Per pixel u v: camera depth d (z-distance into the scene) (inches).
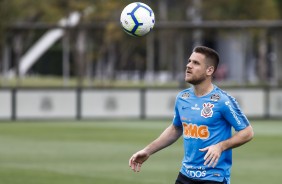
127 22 1064.2
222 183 999.0
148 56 6309.1
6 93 3735.2
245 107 3816.4
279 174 1878.7
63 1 5767.7
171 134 1050.1
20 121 3668.8
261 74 5157.5
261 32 4763.8
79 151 2363.4
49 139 2736.2
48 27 3949.3
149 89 3794.3
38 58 6230.3
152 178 1795.0
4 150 2389.3
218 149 970.7
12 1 4323.3
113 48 5876.0
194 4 6368.1
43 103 3752.5
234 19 6328.7
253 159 2181.3
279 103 3831.2
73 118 3767.2
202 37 5152.6
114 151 2359.7
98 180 1749.5
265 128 3233.3
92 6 5733.3
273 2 6628.9
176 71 5634.8
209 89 1008.9
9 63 5369.1
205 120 996.6
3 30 4104.3
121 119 3774.6
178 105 1024.9
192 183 1010.1
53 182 1710.1
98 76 5792.3
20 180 1737.2
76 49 4805.6
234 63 6638.8
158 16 6510.8
